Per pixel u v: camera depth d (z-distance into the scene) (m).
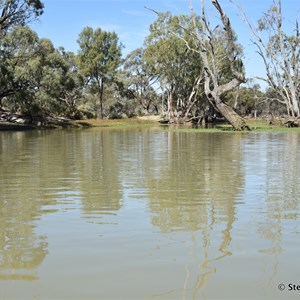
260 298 4.04
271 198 8.30
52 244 5.55
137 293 4.14
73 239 5.75
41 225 6.46
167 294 4.12
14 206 7.77
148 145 22.59
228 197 8.43
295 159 15.16
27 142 26.20
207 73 39.56
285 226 6.30
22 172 12.20
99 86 84.12
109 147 21.52
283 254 5.12
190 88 76.06
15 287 4.29
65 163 14.45
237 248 5.34
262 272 4.60
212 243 5.54
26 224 6.53
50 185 10.00
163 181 10.45
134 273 4.60
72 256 5.11
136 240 5.68
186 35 64.44
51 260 4.98
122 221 6.65
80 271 4.66
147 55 69.94
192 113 80.06
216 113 90.19
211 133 35.09
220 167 13.02
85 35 81.62
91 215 7.05
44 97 54.75
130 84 96.75
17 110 63.72
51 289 4.23
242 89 94.19
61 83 59.09
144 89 98.69
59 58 58.16
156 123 71.44
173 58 67.38
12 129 50.41
